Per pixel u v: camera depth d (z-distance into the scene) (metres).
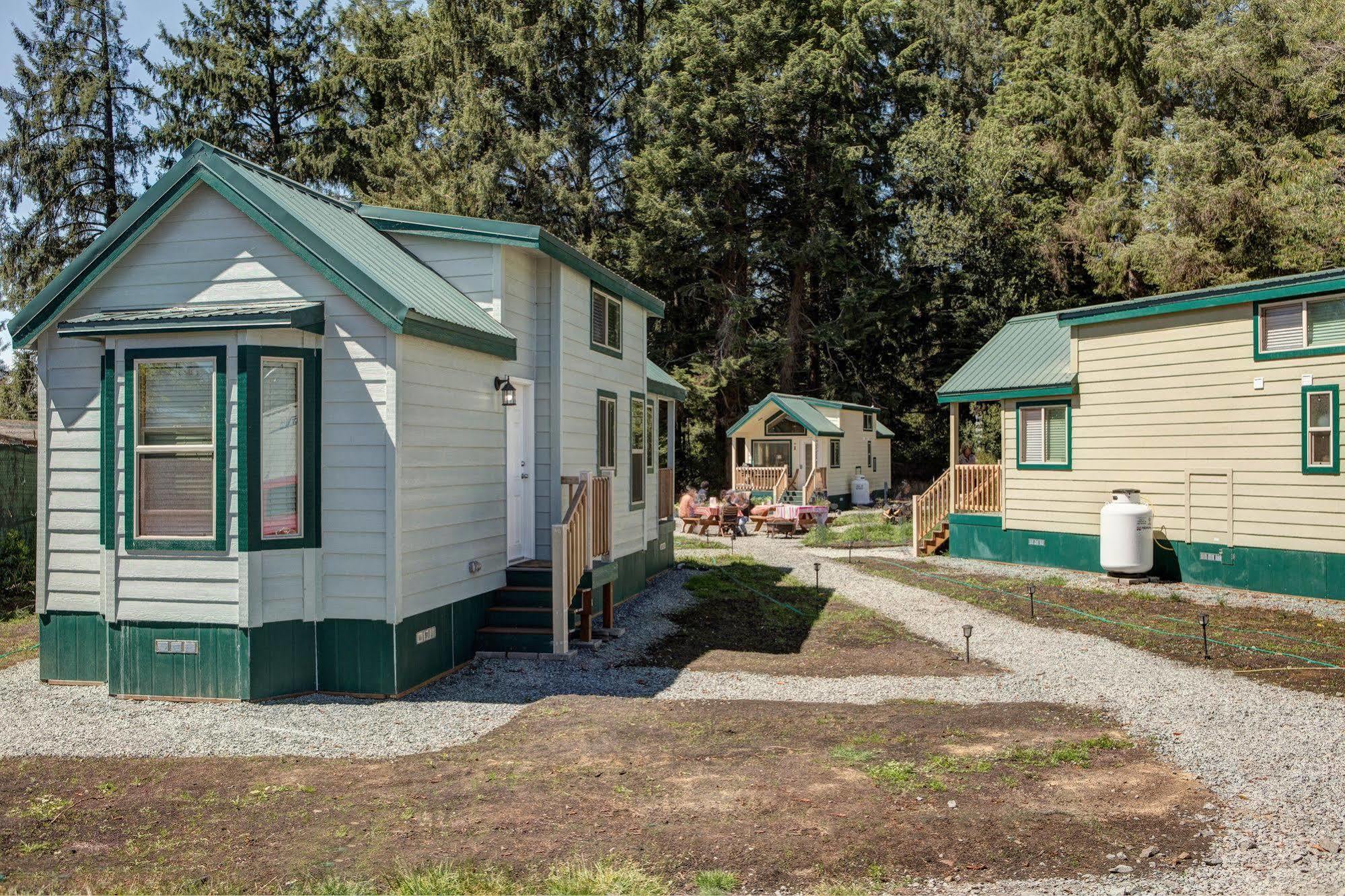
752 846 4.95
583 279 12.27
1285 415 13.67
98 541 8.97
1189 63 25.45
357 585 8.51
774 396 31.22
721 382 37.72
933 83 40.47
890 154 39.56
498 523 10.59
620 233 38.00
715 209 37.03
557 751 6.71
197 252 8.80
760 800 5.62
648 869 4.67
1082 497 16.78
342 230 9.66
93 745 7.14
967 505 19.27
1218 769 6.26
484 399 10.20
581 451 12.16
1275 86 24.28
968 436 35.19
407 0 37.94
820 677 9.36
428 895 4.38
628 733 7.17
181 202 8.83
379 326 8.45
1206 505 14.73
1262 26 24.08
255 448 8.27
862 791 5.77
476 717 7.84
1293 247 22.47
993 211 35.84
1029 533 17.83
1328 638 10.85
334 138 35.50
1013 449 18.16
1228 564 14.44
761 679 9.26
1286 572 13.70
